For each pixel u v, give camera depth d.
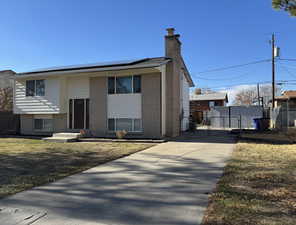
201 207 3.56
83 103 14.98
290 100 32.03
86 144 11.45
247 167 6.03
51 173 5.78
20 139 14.21
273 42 23.08
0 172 5.92
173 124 14.52
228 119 26.22
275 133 15.24
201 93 49.84
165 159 7.43
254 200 3.73
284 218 3.08
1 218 3.31
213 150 9.05
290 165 6.21
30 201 3.96
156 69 12.72
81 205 3.76
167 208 3.57
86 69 13.87
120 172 5.86
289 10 6.13
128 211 3.49
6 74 27.75
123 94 13.92
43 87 15.40
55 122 15.63
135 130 13.62
